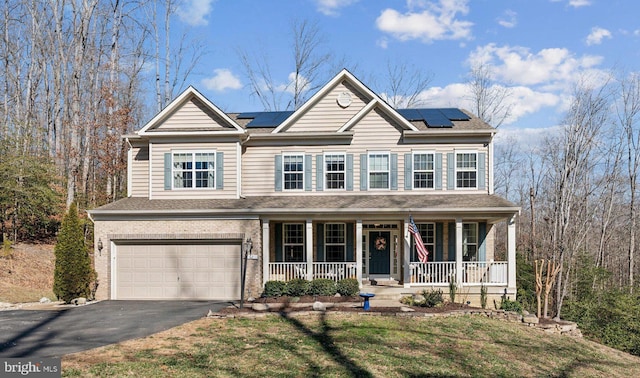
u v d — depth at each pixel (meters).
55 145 31.42
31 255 24.16
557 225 28.84
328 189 19.75
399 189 19.62
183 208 17.86
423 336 12.74
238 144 19.31
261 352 10.55
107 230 17.95
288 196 19.73
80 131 31.02
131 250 18.06
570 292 26.66
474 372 10.38
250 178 19.94
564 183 27.88
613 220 37.19
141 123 38.53
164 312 14.81
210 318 13.82
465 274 18.75
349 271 18.64
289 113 23.19
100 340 11.07
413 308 15.55
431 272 17.97
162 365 9.31
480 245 19.84
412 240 19.66
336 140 19.83
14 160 23.73
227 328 12.66
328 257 20.05
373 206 17.80
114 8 32.88
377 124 19.83
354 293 17.09
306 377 9.16
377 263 20.20
